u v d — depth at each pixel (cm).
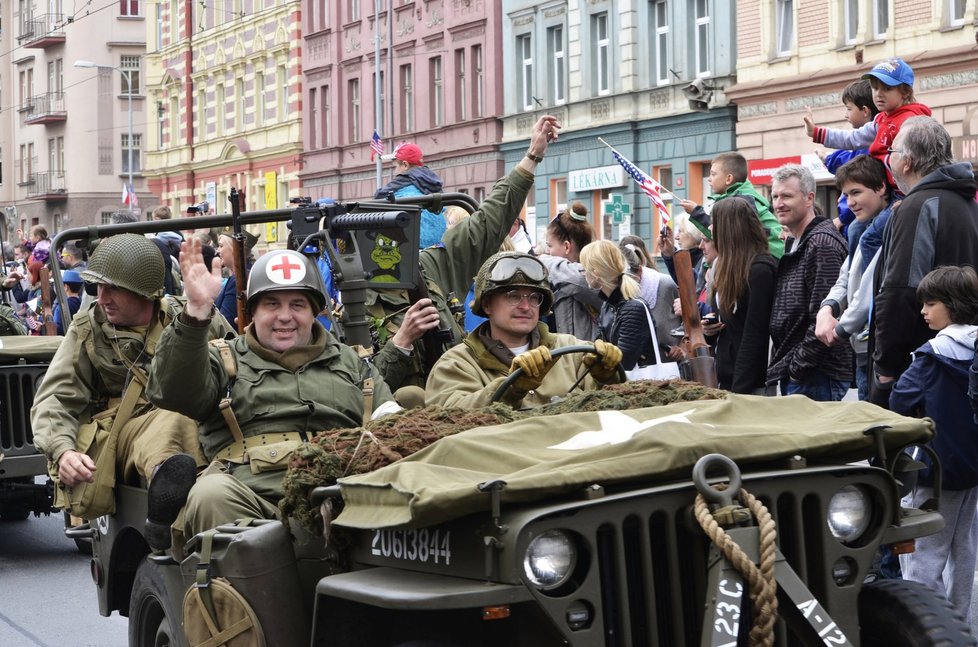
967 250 698
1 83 8494
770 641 407
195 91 6312
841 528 442
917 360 655
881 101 902
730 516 410
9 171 8444
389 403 575
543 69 4016
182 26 6353
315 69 5328
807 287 812
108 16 7638
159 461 604
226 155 5991
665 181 3566
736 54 3284
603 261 922
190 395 557
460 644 436
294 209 717
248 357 575
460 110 4472
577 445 442
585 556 413
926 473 647
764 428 456
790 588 414
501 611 406
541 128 845
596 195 3822
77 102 7625
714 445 430
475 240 828
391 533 449
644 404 496
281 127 5562
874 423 463
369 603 423
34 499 1086
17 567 1038
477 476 430
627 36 3631
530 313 618
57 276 803
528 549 404
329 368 582
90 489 633
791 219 823
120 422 649
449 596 404
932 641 442
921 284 666
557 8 3934
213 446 576
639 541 418
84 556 1077
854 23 2972
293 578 498
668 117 3494
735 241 828
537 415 500
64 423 661
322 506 468
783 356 820
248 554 492
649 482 430
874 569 538
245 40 5825
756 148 3216
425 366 759
